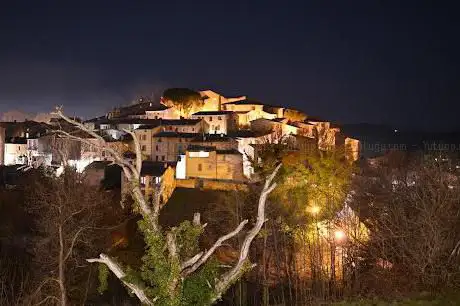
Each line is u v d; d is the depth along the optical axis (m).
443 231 26.08
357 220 34.66
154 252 12.27
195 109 108.25
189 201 55.78
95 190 54.41
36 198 49.62
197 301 12.47
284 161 42.16
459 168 31.75
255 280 33.34
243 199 41.12
